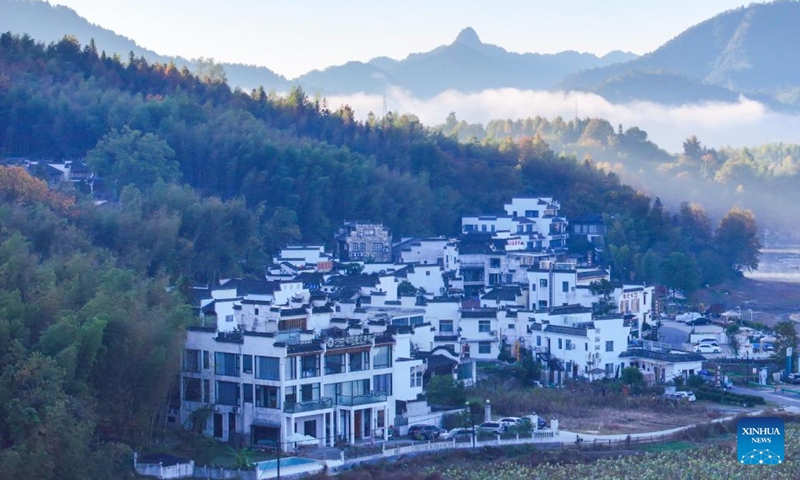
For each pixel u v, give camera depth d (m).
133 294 166.00
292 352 163.25
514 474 154.62
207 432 167.75
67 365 142.25
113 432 150.38
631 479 152.00
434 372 199.62
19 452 131.50
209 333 168.62
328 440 167.00
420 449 162.12
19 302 150.75
